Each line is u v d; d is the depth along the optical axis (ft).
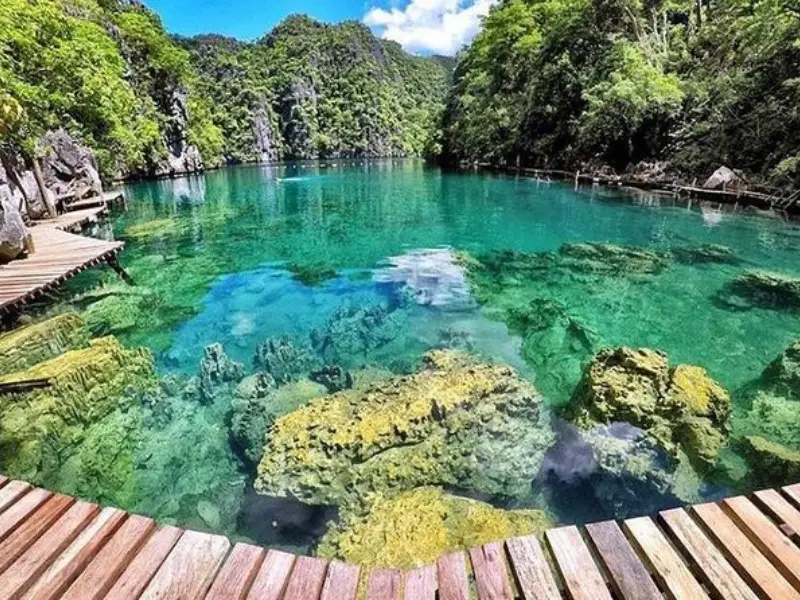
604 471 16.90
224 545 9.44
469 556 9.61
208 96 287.89
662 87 85.15
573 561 8.75
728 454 17.34
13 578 8.61
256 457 17.81
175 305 34.88
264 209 78.64
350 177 139.03
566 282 37.19
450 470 16.62
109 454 18.75
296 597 8.31
